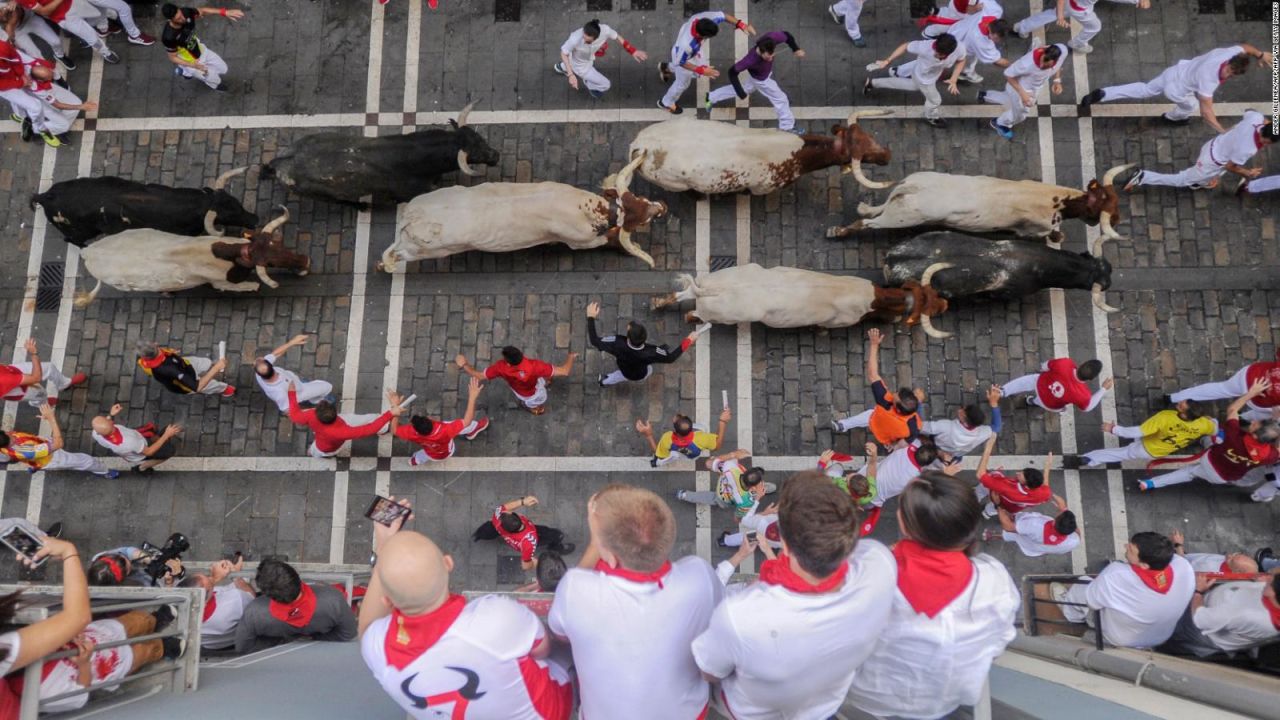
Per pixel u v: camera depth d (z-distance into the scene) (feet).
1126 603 23.36
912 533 14.16
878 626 13.21
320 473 36.09
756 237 37.65
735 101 39.29
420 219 33.22
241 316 37.50
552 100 39.68
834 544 12.21
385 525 16.58
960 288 33.32
